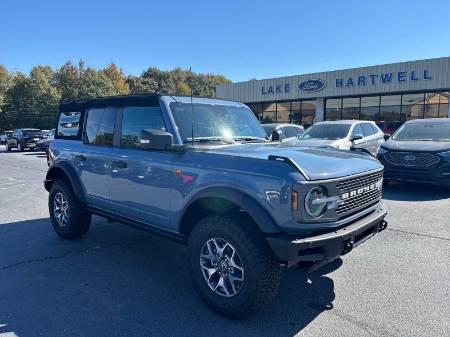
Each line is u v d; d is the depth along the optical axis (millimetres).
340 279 4078
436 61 23109
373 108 26969
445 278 4074
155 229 4027
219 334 3047
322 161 3346
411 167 8508
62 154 5469
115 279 4125
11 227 6234
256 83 32656
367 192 3629
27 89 66125
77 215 5266
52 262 4621
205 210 3760
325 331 3078
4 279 4113
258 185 3055
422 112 24781
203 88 103312
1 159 20312
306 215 2934
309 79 29172
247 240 3096
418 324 3172
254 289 3094
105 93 71688
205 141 4004
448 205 7488
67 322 3230
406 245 5113
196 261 3486
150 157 3977
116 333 3061
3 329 3119
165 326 3170
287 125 14750
